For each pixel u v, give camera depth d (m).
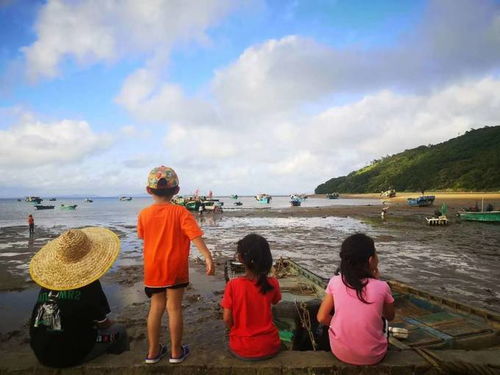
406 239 23.20
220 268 14.38
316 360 3.50
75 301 3.37
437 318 6.00
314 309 4.91
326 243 22.03
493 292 10.97
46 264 3.48
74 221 44.34
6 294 11.06
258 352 3.47
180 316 3.51
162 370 3.43
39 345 3.31
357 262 3.48
